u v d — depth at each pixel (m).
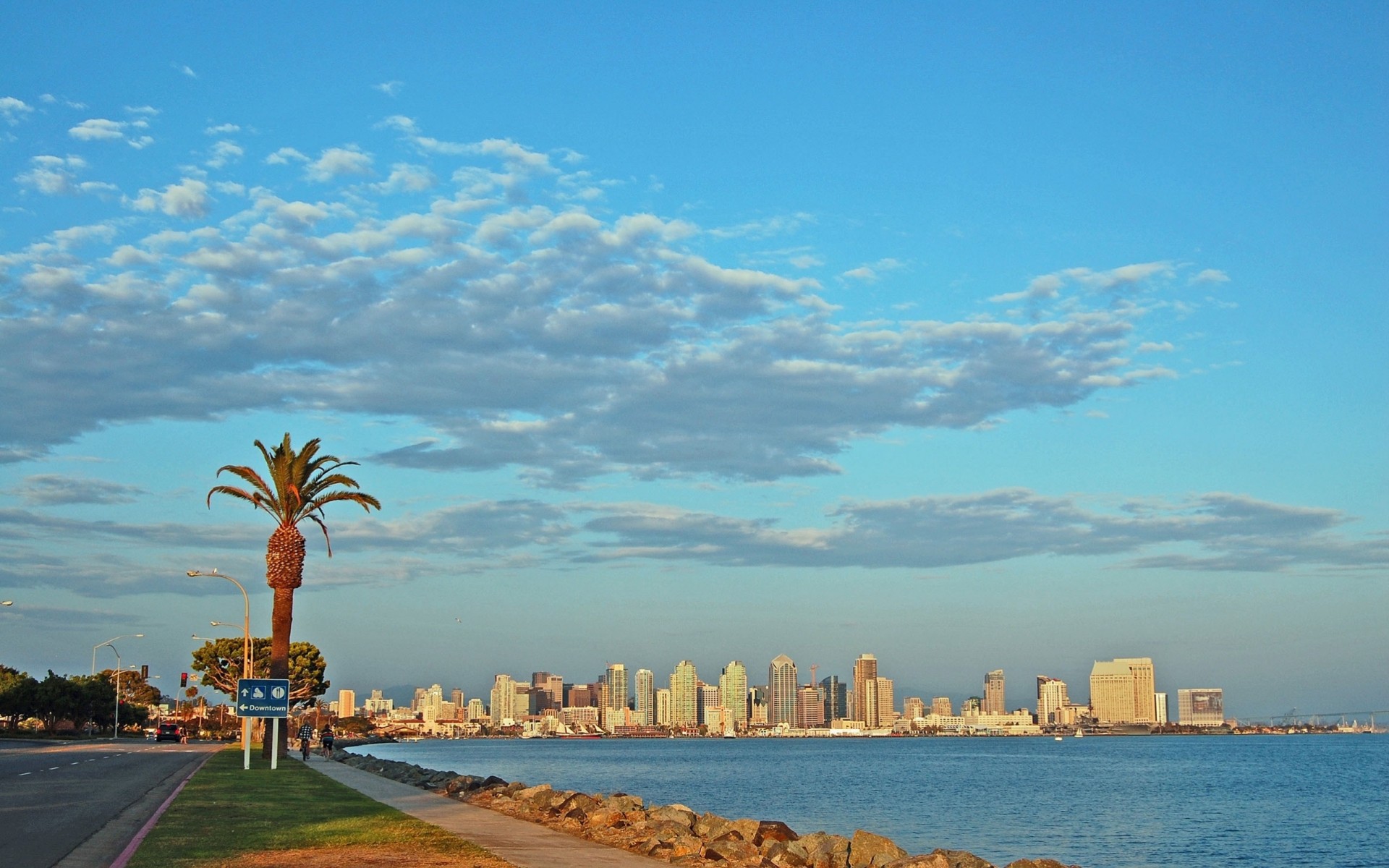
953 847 54.44
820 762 199.25
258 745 97.88
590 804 34.28
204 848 21.44
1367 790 108.19
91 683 160.00
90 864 20.22
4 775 46.28
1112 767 174.50
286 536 56.91
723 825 32.72
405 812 31.09
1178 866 49.12
